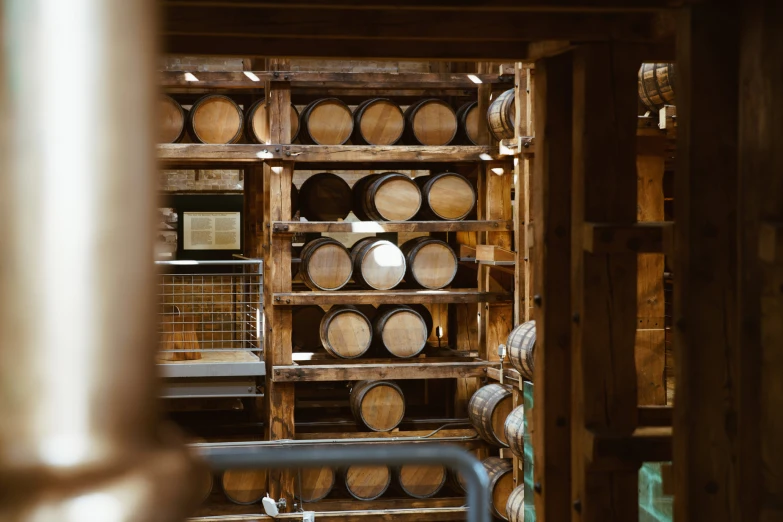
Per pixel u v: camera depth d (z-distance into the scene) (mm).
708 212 3068
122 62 280
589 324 3906
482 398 9258
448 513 9539
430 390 11156
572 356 4051
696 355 3090
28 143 269
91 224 271
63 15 274
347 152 9367
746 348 2645
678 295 3154
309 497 9586
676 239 3172
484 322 9867
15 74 270
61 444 265
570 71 4258
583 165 3920
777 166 2613
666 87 5969
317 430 9820
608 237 3748
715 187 3070
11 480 261
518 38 3879
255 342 10891
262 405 10469
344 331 9594
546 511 4270
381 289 9664
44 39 271
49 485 261
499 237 9625
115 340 273
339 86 9570
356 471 9664
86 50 275
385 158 9422
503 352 8945
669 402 7074
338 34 3859
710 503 3084
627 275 3916
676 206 3172
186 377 9500
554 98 4262
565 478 4281
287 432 9438
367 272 9641
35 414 264
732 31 3049
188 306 11711
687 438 3090
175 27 3809
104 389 271
